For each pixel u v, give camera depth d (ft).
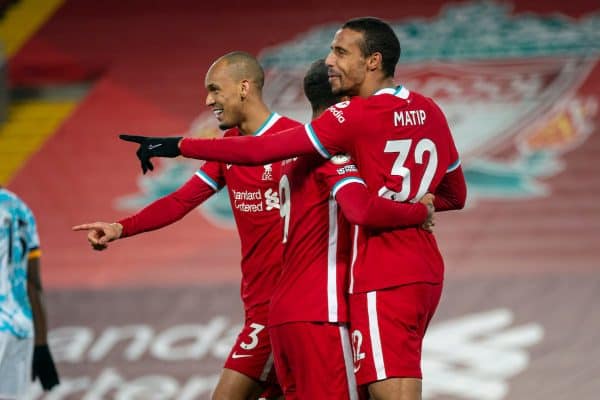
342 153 44.52
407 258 44.29
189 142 43.98
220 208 151.64
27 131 177.06
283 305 47.14
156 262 141.18
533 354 107.86
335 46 45.70
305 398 47.01
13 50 193.36
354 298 45.03
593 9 175.52
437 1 184.85
